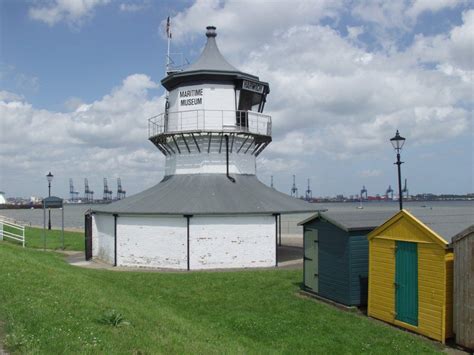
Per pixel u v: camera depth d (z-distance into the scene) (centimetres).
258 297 1534
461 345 1048
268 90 2856
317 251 1524
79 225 6756
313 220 1543
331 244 1453
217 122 2633
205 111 2631
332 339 1125
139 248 2278
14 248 2375
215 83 2659
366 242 1385
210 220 2206
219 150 2609
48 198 3067
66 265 2116
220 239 2209
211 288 1669
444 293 1076
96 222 2645
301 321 1267
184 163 2641
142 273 2002
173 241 2208
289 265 2289
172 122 2720
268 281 1769
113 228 2398
